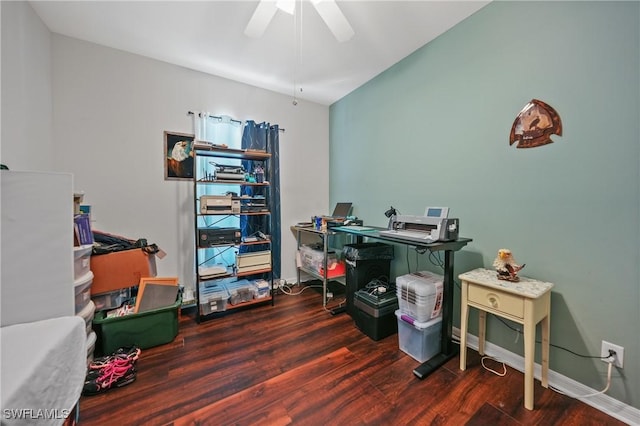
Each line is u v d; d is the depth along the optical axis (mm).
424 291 1647
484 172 1736
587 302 1312
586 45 1283
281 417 1204
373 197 2730
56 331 979
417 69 2188
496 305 1372
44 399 803
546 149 1440
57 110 1947
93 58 2076
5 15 1398
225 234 2314
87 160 2070
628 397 1188
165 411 1236
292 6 1426
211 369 1558
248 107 2824
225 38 2027
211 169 2586
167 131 2393
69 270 1284
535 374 1479
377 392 1366
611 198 1228
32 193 1200
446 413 1229
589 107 1282
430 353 1665
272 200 2961
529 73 1495
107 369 1398
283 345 1831
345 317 2295
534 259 1503
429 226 1750
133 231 2270
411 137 2273
